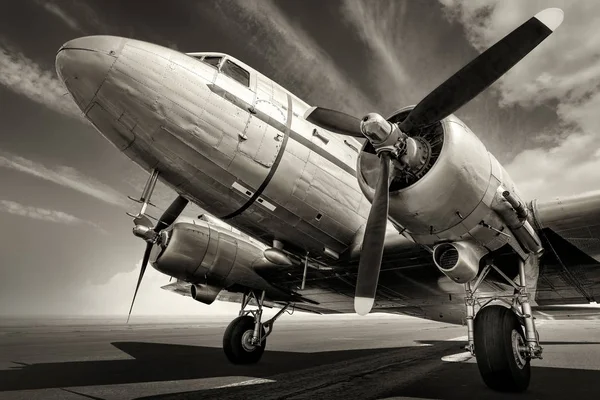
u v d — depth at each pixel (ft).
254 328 21.89
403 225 13.56
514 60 12.32
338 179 18.65
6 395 12.55
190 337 48.80
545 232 14.32
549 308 28.48
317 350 29.71
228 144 16.07
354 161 19.77
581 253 15.30
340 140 19.65
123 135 15.81
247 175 16.57
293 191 17.39
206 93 16.02
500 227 12.91
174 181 17.07
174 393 12.41
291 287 23.29
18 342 41.19
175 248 19.84
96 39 15.29
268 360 22.65
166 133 15.44
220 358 23.82
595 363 19.92
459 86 12.80
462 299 21.16
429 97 13.03
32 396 12.34
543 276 17.99
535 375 15.83
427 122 13.17
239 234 22.35
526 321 12.93
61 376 16.47
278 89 18.63
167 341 41.14
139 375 16.57
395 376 15.69
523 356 12.44
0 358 24.48
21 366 20.17
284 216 17.78
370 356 24.59
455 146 12.40
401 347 32.24
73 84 14.99
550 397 11.27
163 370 18.24
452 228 12.83
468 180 12.32
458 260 12.62
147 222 19.24
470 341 13.53
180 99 15.49
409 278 19.03
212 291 22.17
